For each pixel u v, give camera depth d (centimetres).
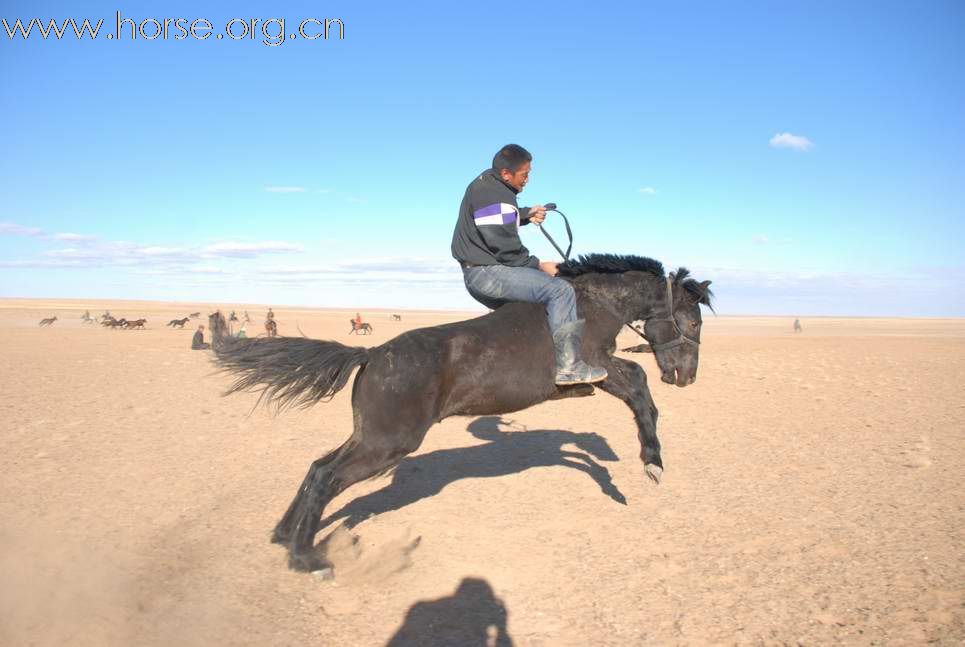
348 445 534
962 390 1471
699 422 1140
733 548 552
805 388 1577
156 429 1084
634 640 412
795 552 538
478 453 916
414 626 434
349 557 540
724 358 2578
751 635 413
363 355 539
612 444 966
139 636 412
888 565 506
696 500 685
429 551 560
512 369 555
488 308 620
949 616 424
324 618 445
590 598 470
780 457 866
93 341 3675
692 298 649
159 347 3203
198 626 428
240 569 520
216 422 1161
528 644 411
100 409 1273
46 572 504
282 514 654
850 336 5491
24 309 11650
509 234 576
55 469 809
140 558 536
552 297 570
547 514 649
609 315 613
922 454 855
